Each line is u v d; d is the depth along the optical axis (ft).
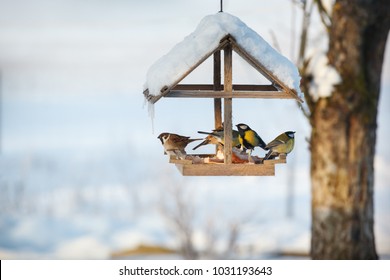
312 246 44.50
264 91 33.35
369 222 43.27
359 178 42.91
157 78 31.86
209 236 82.53
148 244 95.35
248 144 34.42
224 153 33.22
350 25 42.39
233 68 35.70
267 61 32.32
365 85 42.78
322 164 43.39
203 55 31.96
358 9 41.93
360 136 42.80
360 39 42.47
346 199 42.88
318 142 43.65
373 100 42.98
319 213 43.62
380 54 43.06
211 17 32.76
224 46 32.24
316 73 43.73
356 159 42.80
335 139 42.96
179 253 85.05
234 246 83.05
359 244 42.96
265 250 86.02
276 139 34.42
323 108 43.16
